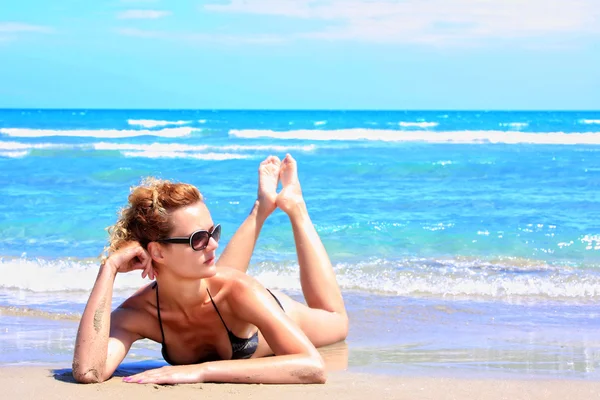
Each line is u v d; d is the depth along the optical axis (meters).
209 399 3.28
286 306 4.45
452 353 4.58
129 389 3.41
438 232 9.96
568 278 7.21
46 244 9.23
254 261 7.88
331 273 4.91
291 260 7.95
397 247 8.99
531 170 19.12
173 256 3.53
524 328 5.35
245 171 18.88
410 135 33.62
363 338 5.03
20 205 12.59
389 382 3.74
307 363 3.64
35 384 3.51
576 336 5.11
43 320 5.58
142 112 98.19
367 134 34.09
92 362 3.51
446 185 16.41
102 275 3.64
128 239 3.64
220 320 3.80
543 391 3.58
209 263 3.57
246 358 3.97
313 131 35.16
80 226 10.41
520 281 7.07
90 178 17.27
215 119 61.62
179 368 3.61
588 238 9.46
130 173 17.75
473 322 5.54
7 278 7.18
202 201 3.62
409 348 4.73
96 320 3.56
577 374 4.02
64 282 7.01
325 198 13.93
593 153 25.19
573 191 14.95
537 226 10.42
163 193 3.53
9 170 19.06
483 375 3.97
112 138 32.06
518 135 33.41
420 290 6.69
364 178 17.83
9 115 73.75
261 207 5.04
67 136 33.06
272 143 30.17
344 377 3.87
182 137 33.62
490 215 11.59
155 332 3.86
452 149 27.88
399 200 13.59
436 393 3.51
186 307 3.73
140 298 3.84
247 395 3.36
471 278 7.20
